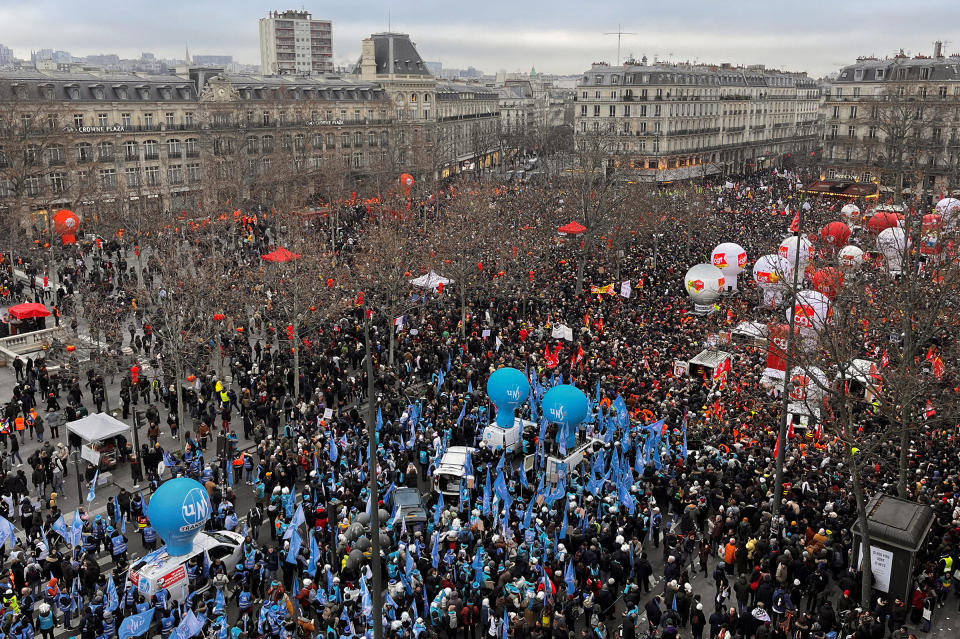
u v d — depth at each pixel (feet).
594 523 106.32
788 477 119.34
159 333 163.43
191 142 389.80
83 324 208.54
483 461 127.54
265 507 122.52
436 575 95.40
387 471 120.67
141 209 293.64
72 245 261.85
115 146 357.82
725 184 456.04
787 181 492.54
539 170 483.10
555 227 295.48
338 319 195.72
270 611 88.28
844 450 117.19
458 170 568.41
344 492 112.78
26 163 277.23
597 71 504.43
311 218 325.01
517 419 141.28
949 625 95.96
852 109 453.17
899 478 110.63
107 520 112.06
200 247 264.72
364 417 149.89
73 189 311.68
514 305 207.82
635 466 129.49
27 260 263.90
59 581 101.40
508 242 247.50
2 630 86.53
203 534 105.81
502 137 588.09
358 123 458.09
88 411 158.20
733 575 105.70
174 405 161.89
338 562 101.19
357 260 232.53
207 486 118.62
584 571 97.40
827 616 87.76
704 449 126.41
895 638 82.94
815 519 107.24
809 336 133.18
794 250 193.06
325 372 166.09
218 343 176.76
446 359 171.42
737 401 144.46
